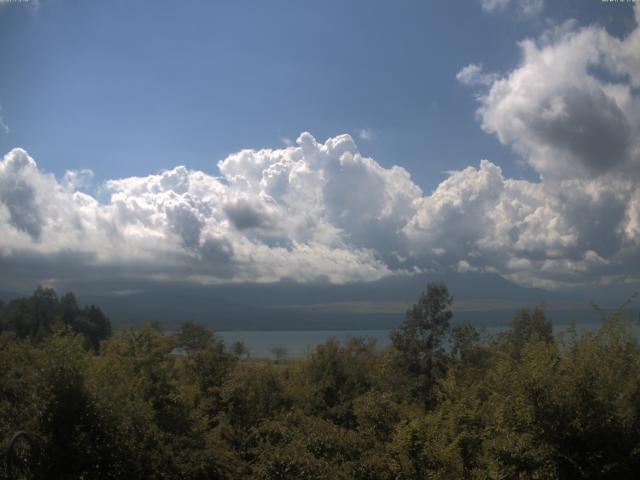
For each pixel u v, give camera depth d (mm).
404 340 24203
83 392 12734
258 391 20609
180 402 16516
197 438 16031
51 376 12734
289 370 25188
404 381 22875
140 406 13523
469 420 10633
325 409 21828
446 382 12336
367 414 13805
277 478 12602
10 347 17062
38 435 12242
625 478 8688
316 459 12906
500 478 9266
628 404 8914
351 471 12250
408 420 12742
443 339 24047
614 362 9328
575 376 9102
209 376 21078
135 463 13031
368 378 23656
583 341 9703
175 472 14180
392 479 11516
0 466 11867
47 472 12141
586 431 8844
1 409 13531
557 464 8906
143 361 17203
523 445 9148
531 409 9156
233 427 18688
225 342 22875
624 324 9719
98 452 12516
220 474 15367
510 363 10820
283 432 14516
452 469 10234
